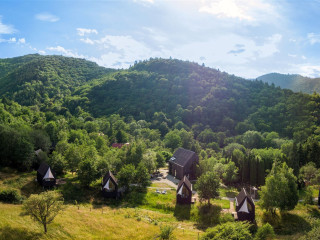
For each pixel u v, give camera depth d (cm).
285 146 11481
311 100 19700
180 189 6569
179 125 19025
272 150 11931
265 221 5759
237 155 9681
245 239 3628
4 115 11688
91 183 7444
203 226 5566
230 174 8038
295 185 6050
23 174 7500
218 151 15500
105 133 16888
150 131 17675
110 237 4538
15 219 4425
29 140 8538
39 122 13488
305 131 16162
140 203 6656
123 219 5416
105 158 8469
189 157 8681
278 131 17838
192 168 8694
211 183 6272
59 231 4397
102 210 5900
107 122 18200
